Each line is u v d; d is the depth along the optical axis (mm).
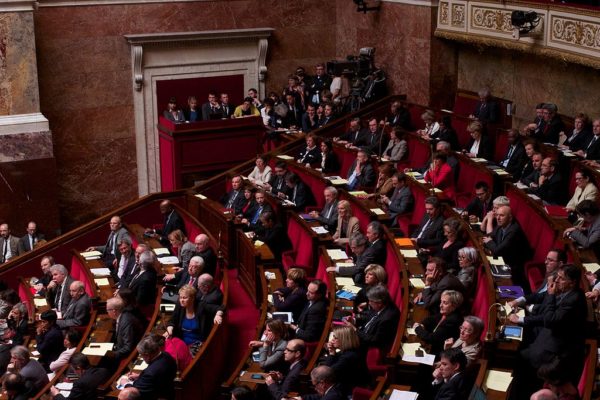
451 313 8852
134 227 15336
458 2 17812
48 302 13047
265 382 9148
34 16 18781
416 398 7805
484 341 8180
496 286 9719
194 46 20391
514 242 11039
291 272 10742
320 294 10062
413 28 19000
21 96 17781
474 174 14031
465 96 18688
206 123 18469
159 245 14133
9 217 18078
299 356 8930
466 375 7703
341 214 12609
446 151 14375
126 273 13125
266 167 16000
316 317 9938
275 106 19141
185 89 20578
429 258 10617
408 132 16344
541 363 8359
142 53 19797
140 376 9141
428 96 18844
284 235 13219
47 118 19297
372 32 20359
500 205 11305
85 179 19969
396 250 10945
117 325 10719
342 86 19781
